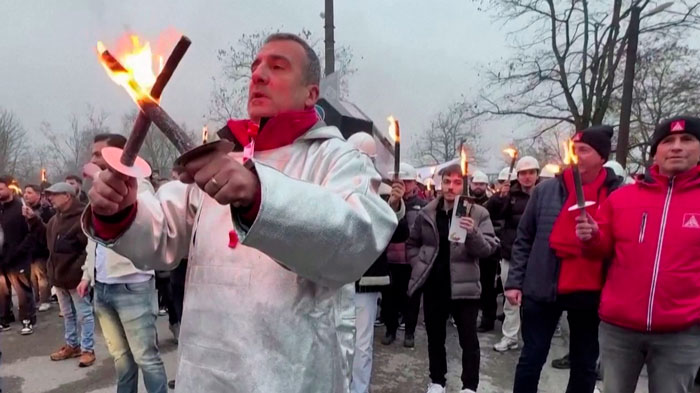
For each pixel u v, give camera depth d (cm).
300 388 103
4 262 558
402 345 530
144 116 84
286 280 104
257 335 102
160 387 322
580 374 302
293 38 123
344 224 87
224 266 107
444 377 385
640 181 258
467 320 365
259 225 80
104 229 108
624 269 253
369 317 329
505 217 529
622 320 251
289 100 118
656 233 244
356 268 95
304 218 83
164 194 125
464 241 334
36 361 475
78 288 414
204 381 106
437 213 376
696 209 238
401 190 353
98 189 102
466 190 338
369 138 328
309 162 110
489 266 577
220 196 78
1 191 565
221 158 79
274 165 112
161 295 571
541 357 305
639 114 1598
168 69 82
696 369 243
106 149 99
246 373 101
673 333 240
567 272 295
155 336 329
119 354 329
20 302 564
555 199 306
